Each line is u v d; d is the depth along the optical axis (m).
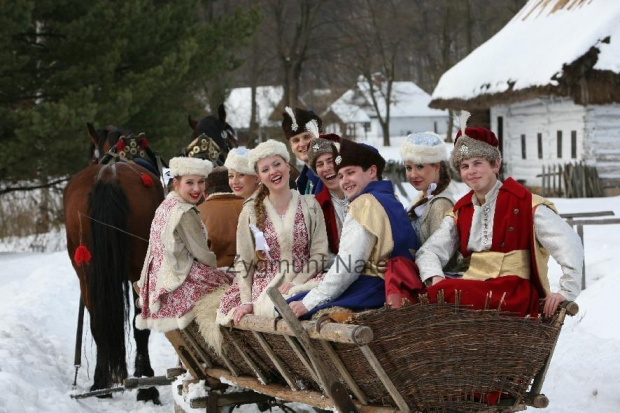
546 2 29.48
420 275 4.91
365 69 52.31
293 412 6.34
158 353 9.72
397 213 5.00
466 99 28.47
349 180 5.18
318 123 7.13
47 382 7.75
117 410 7.30
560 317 4.68
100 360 7.32
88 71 21.34
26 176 20.95
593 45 23.00
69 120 19.55
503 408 4.76
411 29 56.09
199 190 6.64
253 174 6.85
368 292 4.96
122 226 7.42
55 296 12.48
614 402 6.76
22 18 19.59
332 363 4.90
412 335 4.47
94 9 21.70
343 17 50.31
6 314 10.80
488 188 4.96
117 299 7.29
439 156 5.35
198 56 24.80
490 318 4.57
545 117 27.44
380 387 4.68
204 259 6.55
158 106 24.09
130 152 8.82
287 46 49.06
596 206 21.17
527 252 4.86
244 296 5.79
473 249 4.97
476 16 53.97
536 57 25.50
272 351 5.41
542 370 4.81
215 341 5.94
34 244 23.16
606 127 25.08
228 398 6.21
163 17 23.42
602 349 8.00
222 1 46.38
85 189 7.91
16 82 20.88
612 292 9.75
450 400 4.61
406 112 75.06
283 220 5.75
